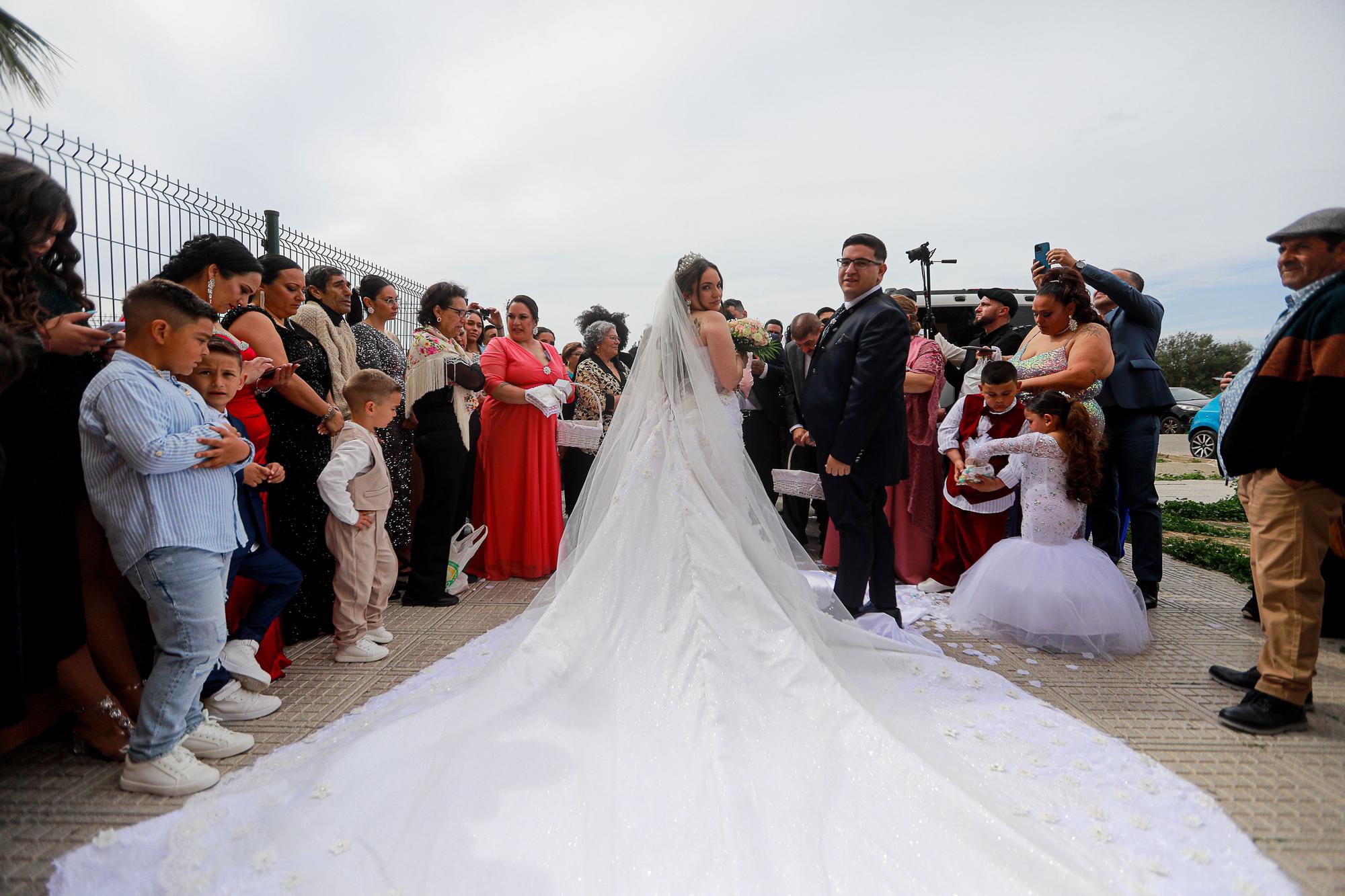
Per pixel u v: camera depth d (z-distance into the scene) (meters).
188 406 2.33
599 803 1.92
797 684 2.40
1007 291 5.54
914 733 2.41
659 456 2.93
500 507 4.98
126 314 2.27
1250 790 2.29
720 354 3.18
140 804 2.23
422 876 1.75
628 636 2.55
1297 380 2.66
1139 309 4.33
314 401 3.46
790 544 3.28
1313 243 2.67
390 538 4.41
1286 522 2.69
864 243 3.60
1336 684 3.13
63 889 1.80
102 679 2.64
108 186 3.57
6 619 2.06
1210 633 3.89
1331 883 1.84
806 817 1.87
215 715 2.79
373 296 4.58
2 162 2.22
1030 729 2.64
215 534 2.36
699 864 1.74
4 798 2.26
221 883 1.77
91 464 2.21
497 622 4.02
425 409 4.31
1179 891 1.77
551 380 5.13
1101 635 3.49
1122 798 2.17
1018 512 4.57
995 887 1.68
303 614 3.71
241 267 2.99
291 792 2.12
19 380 2.20
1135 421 4.38
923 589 4.65
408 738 2.37
